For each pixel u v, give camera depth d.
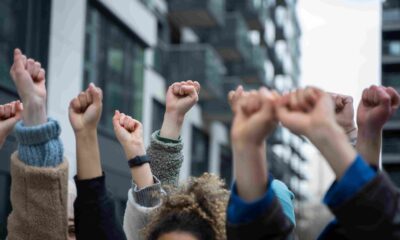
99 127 12.28
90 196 2.02
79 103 2.07
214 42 23.84
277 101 1.64
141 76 14.57
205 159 21.56
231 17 23.94
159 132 2.92
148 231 2.19
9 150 8.98
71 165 11.04
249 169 1.66
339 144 1.58
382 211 1.55
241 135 1.65
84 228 2.02
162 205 2.24
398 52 36.91
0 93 9.45
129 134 2.64
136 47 14.28
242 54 24.81
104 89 12.76
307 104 1.62
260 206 1.66
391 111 2.06
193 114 20.09
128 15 13.62
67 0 11.24
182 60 18.55
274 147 35.00
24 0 10.27
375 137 2.05
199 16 20.62
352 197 1.56
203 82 18.44
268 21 33.41
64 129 11.06
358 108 2.08
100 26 12.66
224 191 2.25
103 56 12.77
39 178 2.02
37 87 2.07
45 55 10.69
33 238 2.06
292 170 41.41
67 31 11.27
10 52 9.88
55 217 2.06
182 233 2.08
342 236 1.82
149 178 2.61
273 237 1.69
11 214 2.12
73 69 11.45
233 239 1.69
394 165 36.38
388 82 36.56
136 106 14.25
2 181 9.03
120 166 12.98
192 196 2.18
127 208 2.61
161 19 19.02
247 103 1.66
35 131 2.02
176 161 2.85
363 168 1.57
